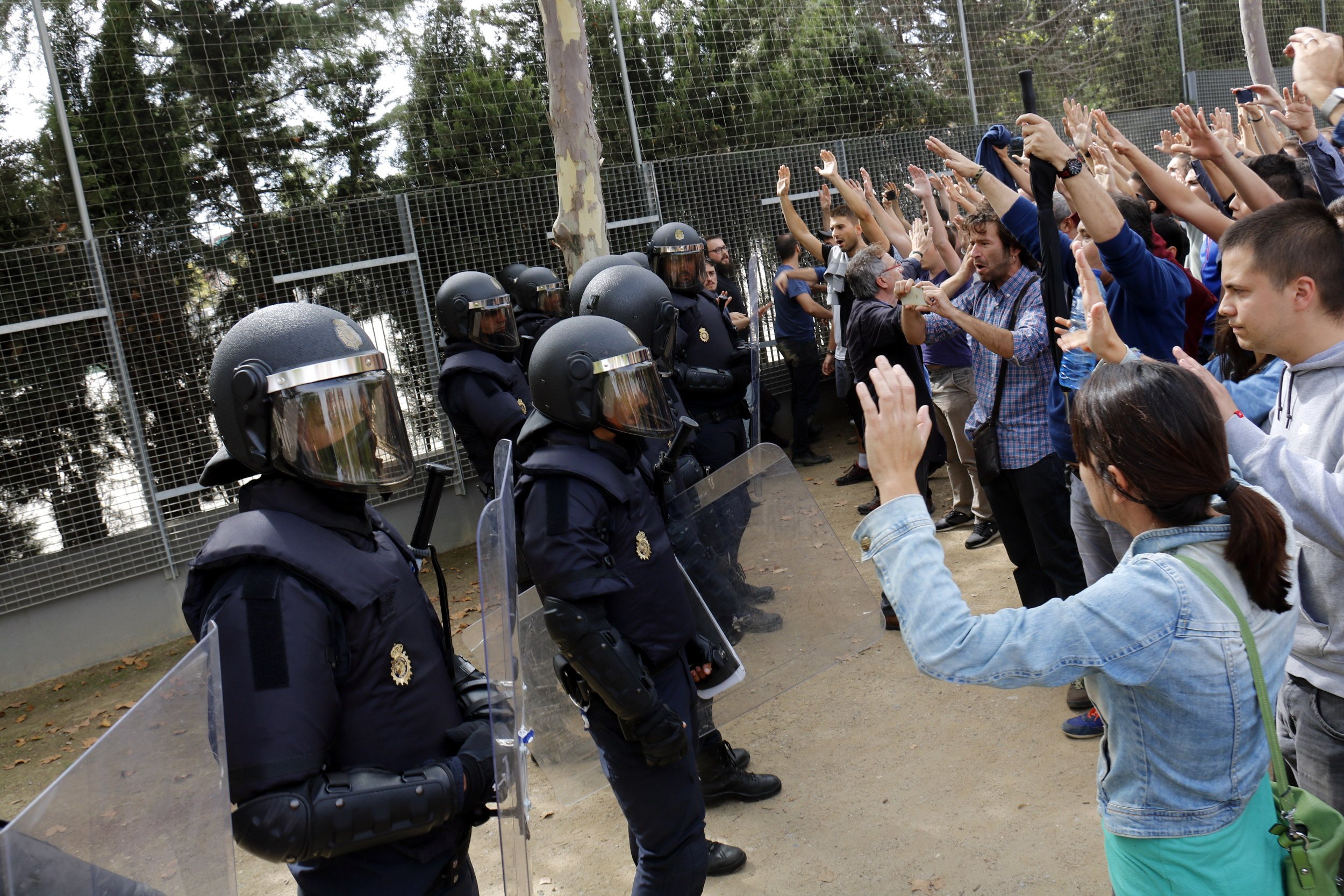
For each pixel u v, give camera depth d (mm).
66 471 6000
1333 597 1795
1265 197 3160
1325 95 3191
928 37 9055
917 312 4348
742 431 4918
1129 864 1479
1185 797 1418
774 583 3098
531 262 7465
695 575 3045
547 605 2277
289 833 1472
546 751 2893
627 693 2254
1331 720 1850
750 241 8227
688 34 8219
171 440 6344
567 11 5266
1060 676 1369
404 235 6945
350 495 1713
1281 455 1690
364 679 1640
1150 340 2934
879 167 8734
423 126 7484
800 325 7688
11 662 5824
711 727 3053
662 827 2426
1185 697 1378
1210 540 1413
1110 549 3338
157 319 6285
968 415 5496
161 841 1250
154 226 6652
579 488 2354
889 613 4656
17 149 6145
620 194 7633
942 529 6051
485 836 3574
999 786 3285
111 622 6113
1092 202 2738
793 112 8602
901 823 3172
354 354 1674
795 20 8602
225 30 6812
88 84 6418
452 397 4957
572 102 5348
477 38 7672
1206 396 1398
